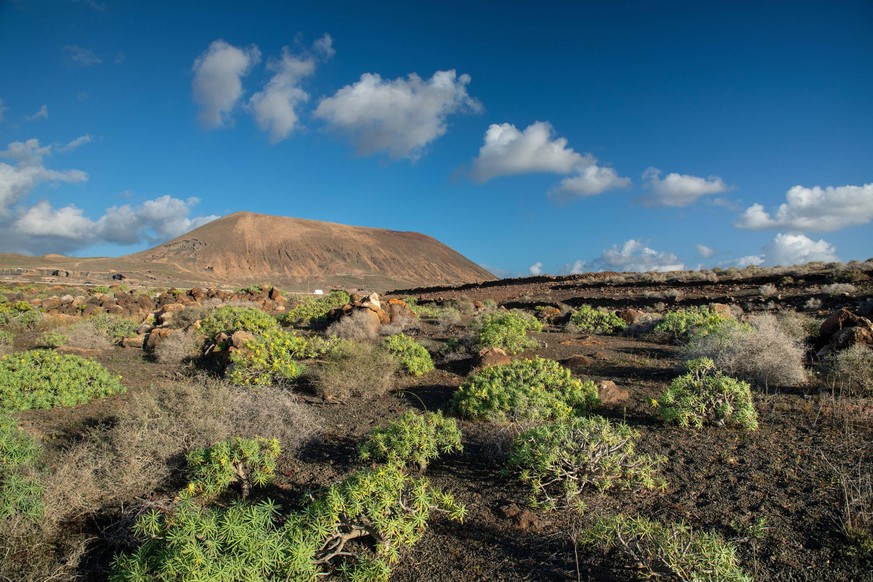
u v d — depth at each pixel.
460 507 4.36
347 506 3.95
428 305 25.88
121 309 20.59
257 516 3.63
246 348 10.12
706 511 4.32
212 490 4.89
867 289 17.22
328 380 8.68
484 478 5.29
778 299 18.34
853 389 7.10
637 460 5.01
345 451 6.18
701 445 5.71
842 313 9.55
